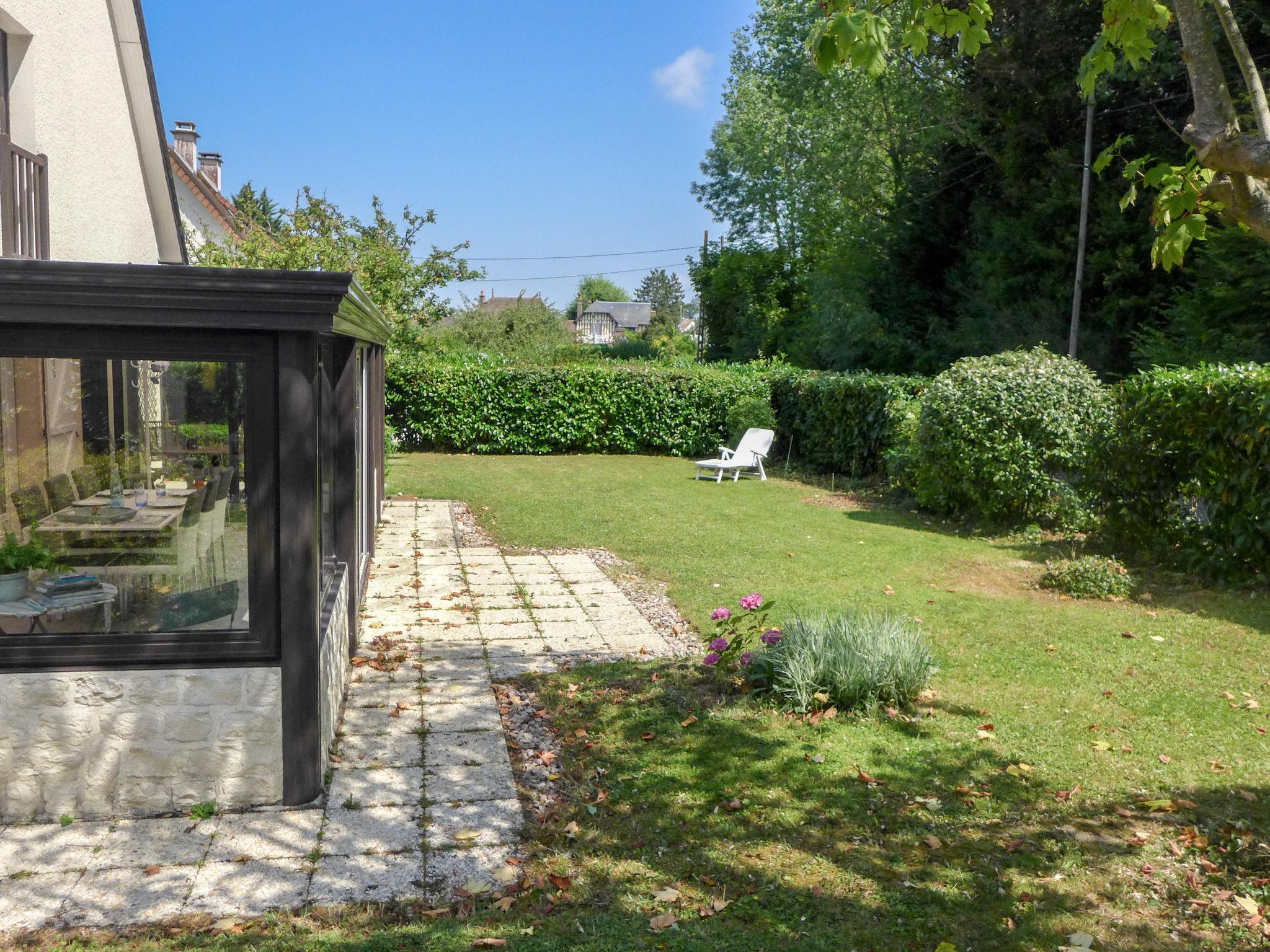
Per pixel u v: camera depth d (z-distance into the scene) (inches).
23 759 163.9
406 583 350.0
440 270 761.6
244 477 165.0
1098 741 199.5
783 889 142.3
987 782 180.4
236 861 150.9
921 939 129.1
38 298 149.6
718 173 1635.1
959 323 995.3
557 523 472.1
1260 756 192.1
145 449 162.2
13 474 160.1
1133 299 780.0
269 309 156.7
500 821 165.8
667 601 327.9
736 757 191.6
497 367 820.0
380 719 214.5
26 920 133.2
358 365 310.7
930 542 436.8
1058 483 445.1
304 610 168.2
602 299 4825.3
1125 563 381.7
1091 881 144.3
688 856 152.9
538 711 221.6
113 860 151.1
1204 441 348.5
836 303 1157.1
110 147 357.4
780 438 783.1
